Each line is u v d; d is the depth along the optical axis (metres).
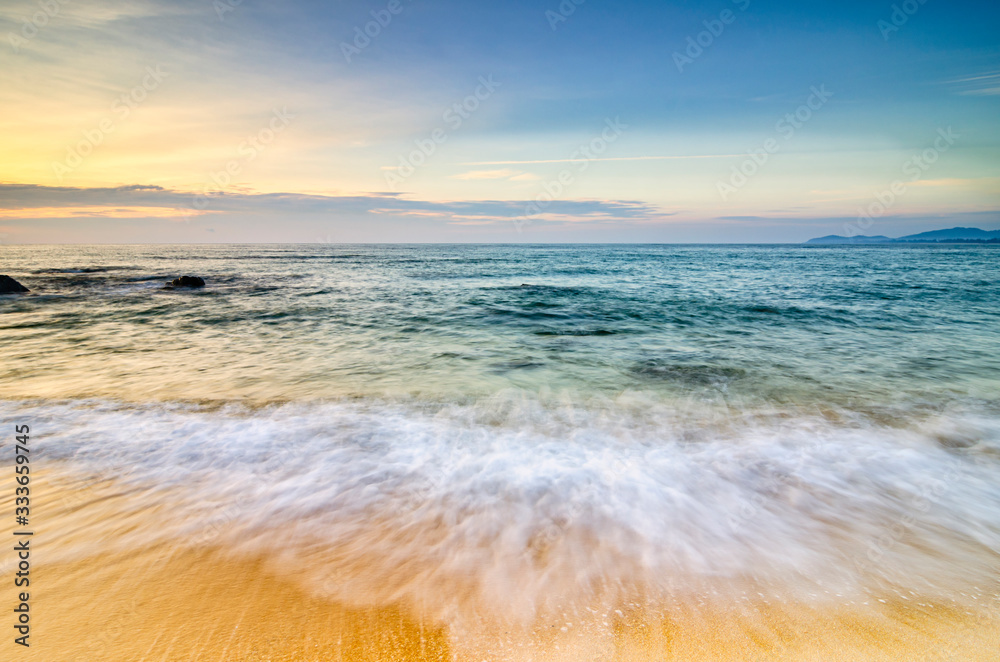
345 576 2.67
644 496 3.62
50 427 5.03
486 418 5.49
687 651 2.15
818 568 2.78
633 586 2.58
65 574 2.67
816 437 4.92
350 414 5.58
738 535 3.12
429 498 3.57
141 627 2.29
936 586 2.64
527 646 2.17
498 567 2.74
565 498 3.57
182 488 3.73
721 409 5.89
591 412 5.75
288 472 4.02
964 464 4.29
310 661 2.09
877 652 2.16
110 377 7.26
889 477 4.02
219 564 2.78
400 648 2.16
